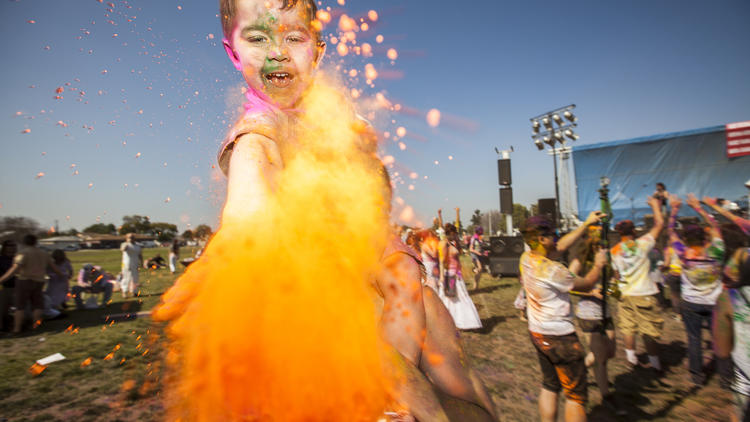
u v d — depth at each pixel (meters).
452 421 0.79
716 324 2.71
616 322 6.75
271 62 0.83
